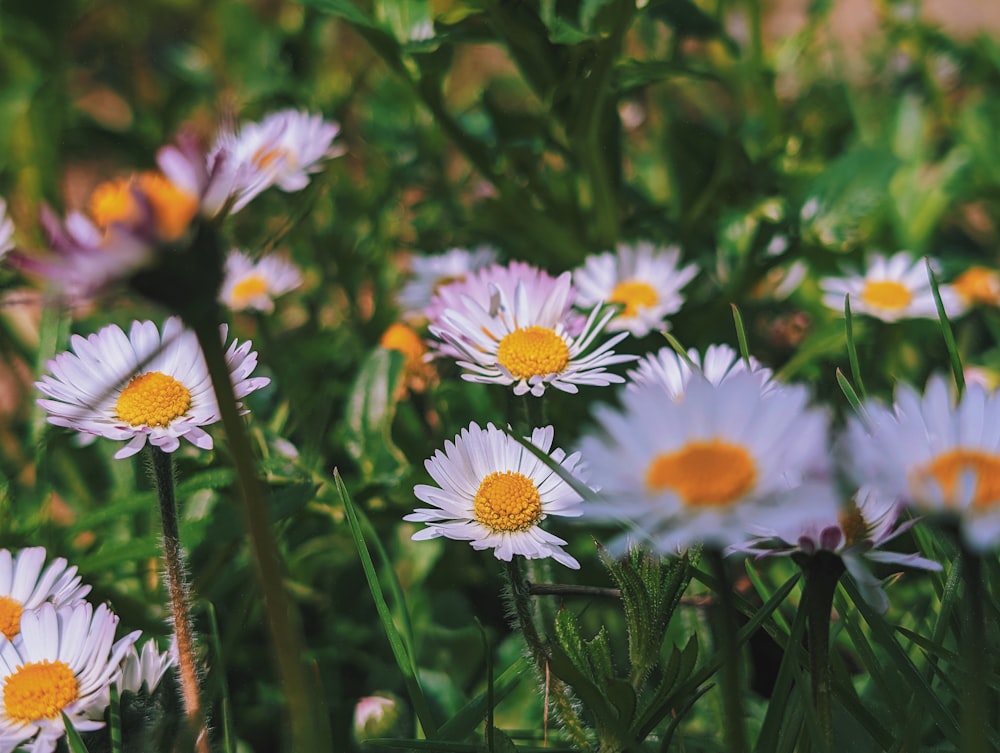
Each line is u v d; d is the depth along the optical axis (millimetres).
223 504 265
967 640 167
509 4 297
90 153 397
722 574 166
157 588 264
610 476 162
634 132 455
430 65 312
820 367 319
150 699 206
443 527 205
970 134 398
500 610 287
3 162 369
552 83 307
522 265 249
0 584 216
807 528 180
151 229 161
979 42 459
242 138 301
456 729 211
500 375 230
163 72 440
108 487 295
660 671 243
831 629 218
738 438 162
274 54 427
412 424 292
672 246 311
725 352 229
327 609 281
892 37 464
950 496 161
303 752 171
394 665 271
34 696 199
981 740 166
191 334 216
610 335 297
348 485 275
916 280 320
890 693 201
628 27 297
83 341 216
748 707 242
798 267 351
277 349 325
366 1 336
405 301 331
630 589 199
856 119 410
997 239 403
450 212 392
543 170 358
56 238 163
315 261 381
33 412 278
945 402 169
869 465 167
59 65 385
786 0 546
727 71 401
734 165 338
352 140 418
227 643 243
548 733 237
